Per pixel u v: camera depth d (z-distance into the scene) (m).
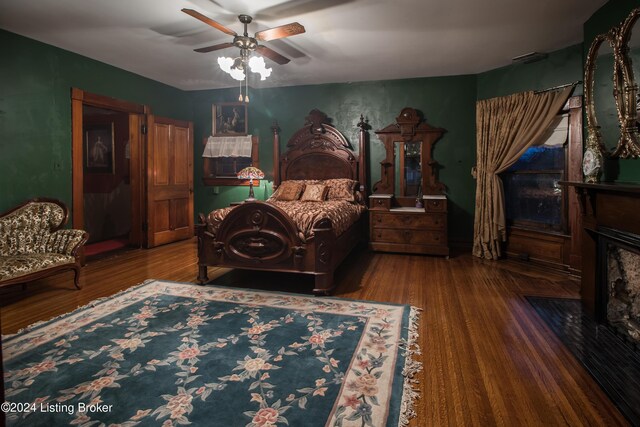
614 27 2.97
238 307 3.18
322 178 6.03
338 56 4.70
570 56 4.30
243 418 1.74
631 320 2.49
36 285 3.82
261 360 2.28
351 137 6.02
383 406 1.84
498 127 4.88
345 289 3.71
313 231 3.51
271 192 6.42
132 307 3.18
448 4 3.32
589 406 1.84
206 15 3.56
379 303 3.27
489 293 3.55
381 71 5.38
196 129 6.77
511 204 5.02
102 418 1.74
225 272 4.40
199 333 2.66
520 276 4.13
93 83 4.88
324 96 6.11
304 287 3.80
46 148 4.35
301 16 3.57
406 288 3.73
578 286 3.75
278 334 2.64
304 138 6.06
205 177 6.74
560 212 4.34
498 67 5.16
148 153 5.63
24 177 4.13
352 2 3.30
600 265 2.77
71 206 4.68
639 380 2.02
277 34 3.24
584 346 2.43
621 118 2.75
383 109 5.87
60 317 2.94
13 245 3.64
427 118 5.71
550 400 1.90
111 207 6.96
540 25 3.76
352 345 2.47
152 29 3.90
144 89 5.72
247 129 6.46
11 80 3.97
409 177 5.80
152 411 1.79
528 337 2.60
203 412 1.79
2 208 3.92
